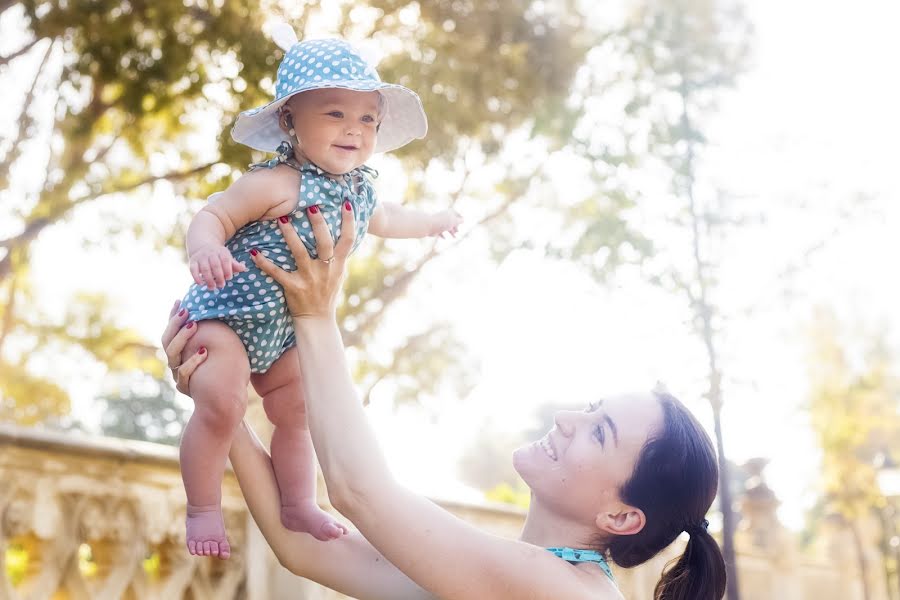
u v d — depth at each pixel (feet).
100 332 38.65
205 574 11.90
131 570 10.68
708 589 7.87
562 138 30.30
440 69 28.40
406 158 29.07
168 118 31.65
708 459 7.84
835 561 55.67
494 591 6.95
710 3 31.32
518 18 30.19
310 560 8.14
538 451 7.90
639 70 31.60
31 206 31.30
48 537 9.86
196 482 7.07
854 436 52.01
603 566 7.59
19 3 28.78
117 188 31.22
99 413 96.32
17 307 38.81
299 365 7.74
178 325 7.23
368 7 28.48
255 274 7.06
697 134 30.73
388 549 6.95
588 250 30.32
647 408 7.80
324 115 7.02
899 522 54.75
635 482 7.57
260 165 7.09
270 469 8.14
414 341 32.81
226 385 7.06
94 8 27.81
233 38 27.32
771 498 44.09
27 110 31.65
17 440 9.54
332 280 7.20
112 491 10.60
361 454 6.98
